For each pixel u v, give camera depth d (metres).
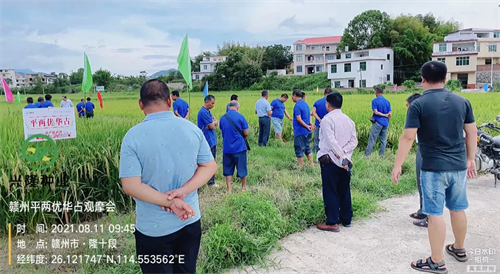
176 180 2.47
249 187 6.68
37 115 5.15
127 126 7.52
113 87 52.47
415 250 4.11
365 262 3.84
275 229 4.32
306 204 5.21
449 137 3.43
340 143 4.58
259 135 11.07
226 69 65.69
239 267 3.75
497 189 6.38
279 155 9.37
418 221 4.82
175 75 62.72
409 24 67.56
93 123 7.98
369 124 10.36
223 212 4.70
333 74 62.00
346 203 4.77
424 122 3.46
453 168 3.45
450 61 57.25
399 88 50.88
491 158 6.46
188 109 9.24
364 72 58.94
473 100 19.11
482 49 57.12
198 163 2.63
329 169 4.56
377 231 4.66
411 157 8.39
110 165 5.60
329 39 79.38
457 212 3.71
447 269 3.64
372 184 6.39
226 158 6.30
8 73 39.34
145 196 2.35
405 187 6.43
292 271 3.68
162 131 2.43
